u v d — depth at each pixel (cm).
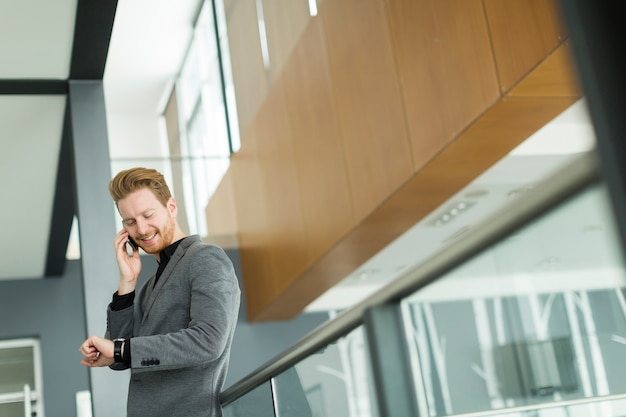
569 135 459
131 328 214
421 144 480
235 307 194
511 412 96
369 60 541
